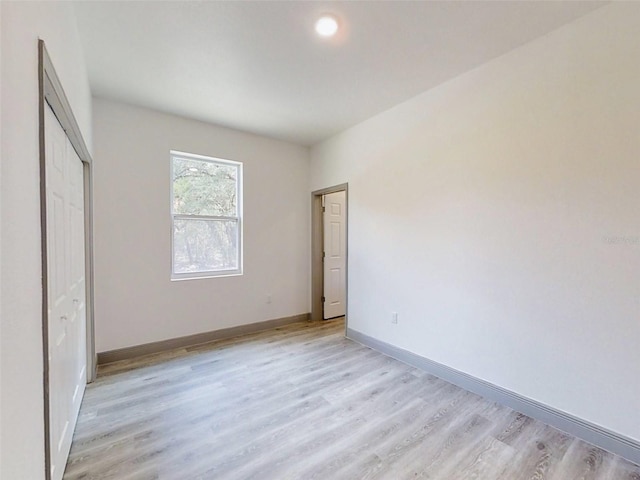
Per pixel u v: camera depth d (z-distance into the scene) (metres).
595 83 1.84
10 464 0.77
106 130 2.97
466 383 2.51
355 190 3.66
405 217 3.05
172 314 3.37
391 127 3.18
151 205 3.23
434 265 2.78
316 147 4.33
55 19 1.33
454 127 2.60
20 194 0.87
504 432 1.96
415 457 1.73
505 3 1.78
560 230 1.99
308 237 4.53
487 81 2.37
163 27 1.96
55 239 1.59
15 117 0.83
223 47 2.18
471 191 2.49
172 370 2.83
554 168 2.02
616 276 1.78
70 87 1.68
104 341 2.98
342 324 4.38
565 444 1.85
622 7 1.74
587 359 1.89
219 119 3.47
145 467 1.65
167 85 2.71
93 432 1.94
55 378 1.52
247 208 3.93
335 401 2.32
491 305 2.36
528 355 2.15
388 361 3.07
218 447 1.81
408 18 1.89
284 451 1.78
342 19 1.90
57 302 1.61
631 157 1.72
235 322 3.84
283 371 2.83
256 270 4.02
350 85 2.72
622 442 1.74
